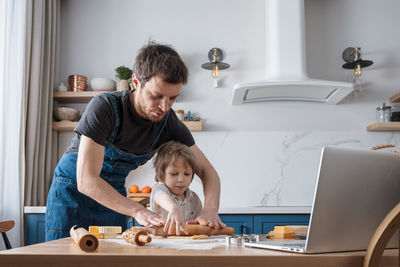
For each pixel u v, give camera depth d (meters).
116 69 3.01
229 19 3.20
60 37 3.21
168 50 1.14
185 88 3.13
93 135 1.17
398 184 0.77
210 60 3.12
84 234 0.68
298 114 3.07
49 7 2.91
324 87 2.67
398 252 0.74
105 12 3.24
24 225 2.46
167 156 1.52
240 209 2.45
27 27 2.62
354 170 0.71
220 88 3.12
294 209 2.45
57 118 2.97
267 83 2.61
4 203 2.38
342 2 3.20
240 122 3.08
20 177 2.48
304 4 3.17
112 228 1.00
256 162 3.03
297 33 2.79
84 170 1.12
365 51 3.14
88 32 3.22
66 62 3.18
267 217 2.46
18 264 0.62
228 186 3.00
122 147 1.38
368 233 0.75
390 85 3.09
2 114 2.40
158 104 1.17
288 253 0.69
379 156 0.74
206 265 0.62
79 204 1.46
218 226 1.16
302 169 3.01
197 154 1.60
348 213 0.72
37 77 2.68
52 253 0.63
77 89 3.00
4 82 2.42
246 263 0.63
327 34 3.17
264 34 3.18
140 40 3.20
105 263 0.62
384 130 2.98
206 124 3.08
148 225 1.02
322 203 0.68
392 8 3.19
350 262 0.65
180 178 1.54
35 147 2.68
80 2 3.25
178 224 1.03
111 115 1.24
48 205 1.49
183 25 3.21
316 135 3.04
